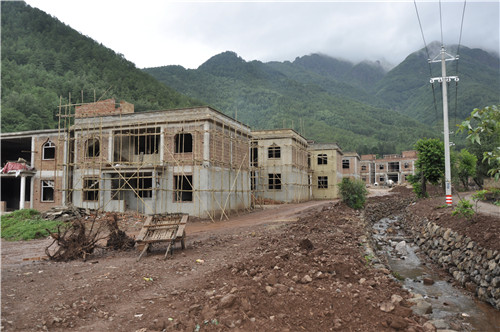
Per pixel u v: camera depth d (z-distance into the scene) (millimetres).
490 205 18656
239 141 28297
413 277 12109
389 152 126188
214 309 6395
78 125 28109
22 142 32969
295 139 39781
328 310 6801
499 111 7883
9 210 31703
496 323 7859
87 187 27438
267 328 5969
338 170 48688
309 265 9375
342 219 19000
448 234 14195
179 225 12492
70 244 12109
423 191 34062
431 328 6695
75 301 7129
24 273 9656
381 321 6680
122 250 13219
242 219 24000
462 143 93000
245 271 8695
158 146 28672
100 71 97625
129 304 7055
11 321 6133
